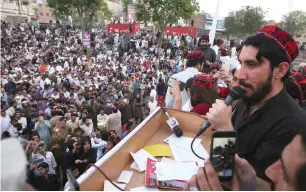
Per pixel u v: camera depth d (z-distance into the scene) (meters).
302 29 23.55
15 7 43.28
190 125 2.05
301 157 0.97
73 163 5.03
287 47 1.25
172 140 1.89
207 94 2.38
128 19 33.28
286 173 1.00
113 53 24.30
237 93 1.36
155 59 20.20
